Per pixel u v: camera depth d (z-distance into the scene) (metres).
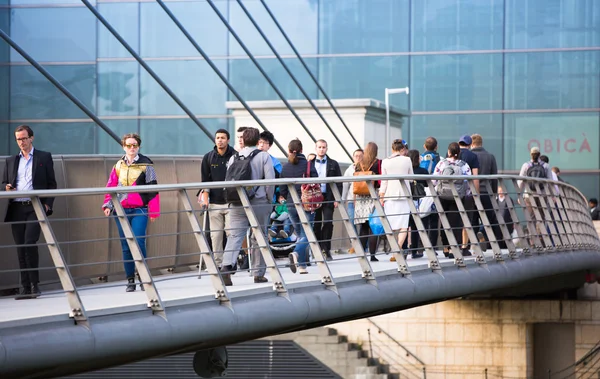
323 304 14.09
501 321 30.95
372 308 15.19
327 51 43.28
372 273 15.36
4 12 43.59
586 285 31.22
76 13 43.56
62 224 17.39
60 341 10.24
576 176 42.00
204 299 12.28
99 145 43.44
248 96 43.31
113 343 10.80
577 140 41.97
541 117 42.12
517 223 21.08
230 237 14.39
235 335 12.52
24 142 14.20
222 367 15.76
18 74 43.56
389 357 30.89
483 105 42.41
